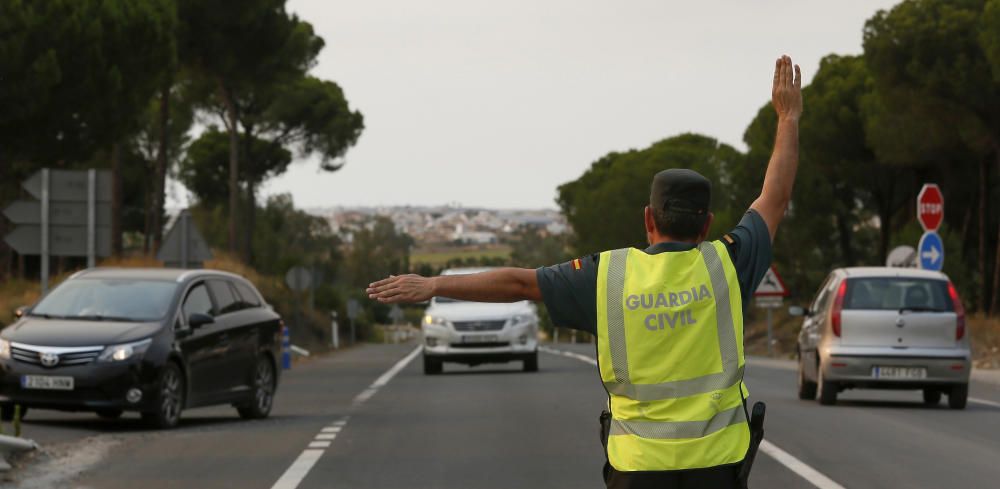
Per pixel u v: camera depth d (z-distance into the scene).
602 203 162.12
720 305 9.34
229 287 36.03
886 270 37.53
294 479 22.62
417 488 21.52
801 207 109.81
